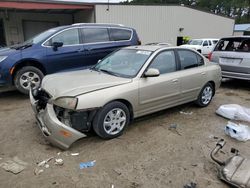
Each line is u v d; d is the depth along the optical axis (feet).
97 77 13.50
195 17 76.48
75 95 11.30
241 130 13.53
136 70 13.93
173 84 15.26
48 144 12.26
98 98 11.78
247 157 11.57
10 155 11.24
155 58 14.58
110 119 12.56
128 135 13.43
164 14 68.69
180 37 74.28
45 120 11.55
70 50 21.86
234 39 24.44
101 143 12.41
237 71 23.63
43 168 10.28
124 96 12.73
